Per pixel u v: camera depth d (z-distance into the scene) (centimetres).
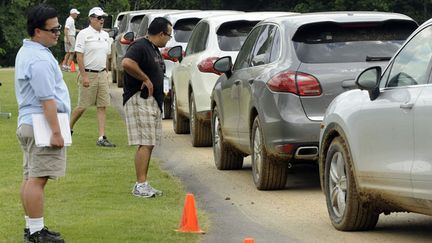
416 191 2405
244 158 4447
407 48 2595
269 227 2872
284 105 3322
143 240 2611
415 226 2864
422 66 2481
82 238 2630
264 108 3397
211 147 4856
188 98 4972
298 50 3369
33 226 2534
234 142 3859
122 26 8731
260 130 3453
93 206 3142
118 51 8444
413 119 2400
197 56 4828
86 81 4800
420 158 2378
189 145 4950
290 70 3334
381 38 3381
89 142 4850
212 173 3991
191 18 5922
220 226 2880
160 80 3394
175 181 3731
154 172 3938
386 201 2584
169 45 5831
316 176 3850
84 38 4784
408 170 2423
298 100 3309
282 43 3444
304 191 3506
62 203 3198
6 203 3188
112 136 5094
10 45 16575
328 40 3372
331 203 2864
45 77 2472
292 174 3916
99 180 3659
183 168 4144
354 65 3309
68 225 2800
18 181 3650
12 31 16612
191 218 2764
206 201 3328
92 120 5862
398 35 3397
